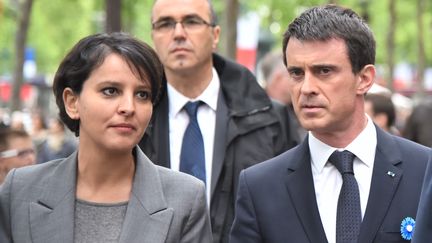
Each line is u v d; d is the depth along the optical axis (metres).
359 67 6.32
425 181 5.18
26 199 5.89
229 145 8.62
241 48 24.44
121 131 5.67
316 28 6.23
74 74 5.78
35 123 23.75
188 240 5.86
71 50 5.87
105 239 5.75
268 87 12.27
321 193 6.43
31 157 9.74
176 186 5.98
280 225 6.41
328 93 6.22
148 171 5.97
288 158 6.62
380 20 36.69
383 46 39.97
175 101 8.84
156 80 5.82
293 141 9.09
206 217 6.03
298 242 6.32
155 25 8.98
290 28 6.41
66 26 34.66
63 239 5.71
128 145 5.70
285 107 9.27
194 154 8.68
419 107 12.02
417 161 6.46
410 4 39.22
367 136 6.49
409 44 50.34
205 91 8.90
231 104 8.88
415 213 6.27
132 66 5.70
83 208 5.86
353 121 6.42
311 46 6.23
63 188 5.88
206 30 8.87
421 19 36.03
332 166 6.44
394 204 6.29
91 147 5.86
